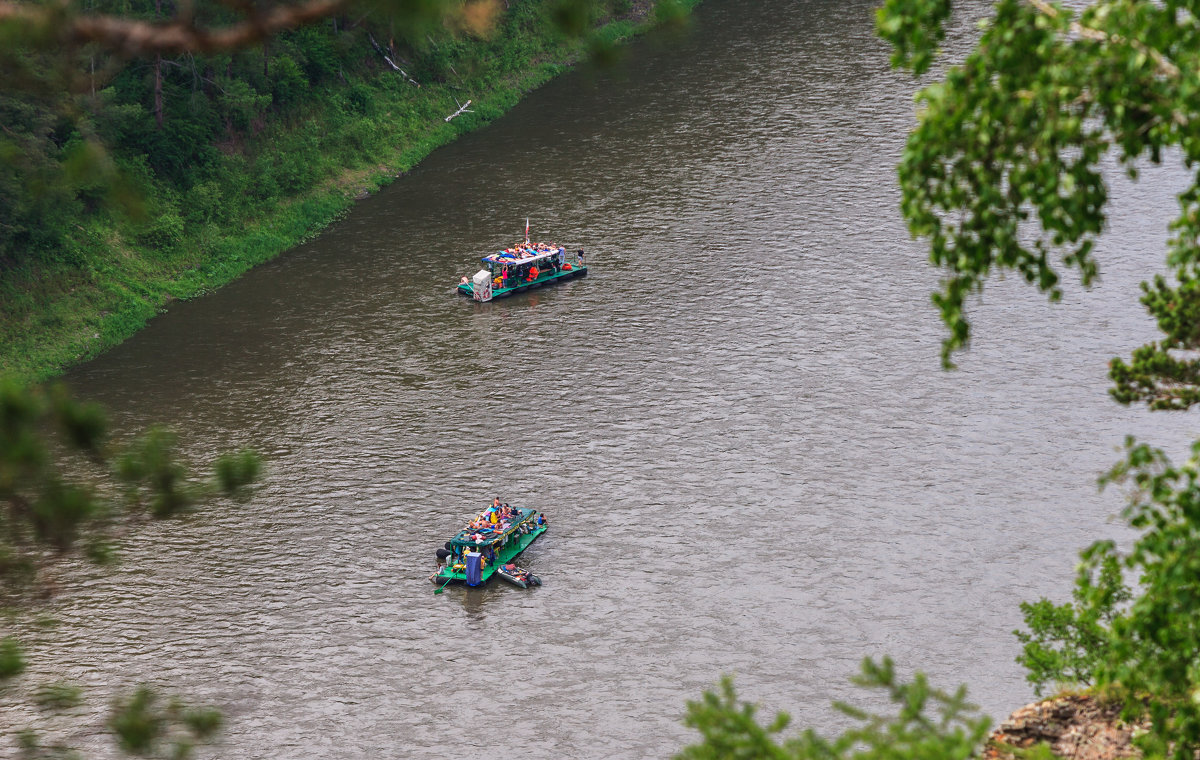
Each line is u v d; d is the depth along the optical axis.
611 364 95.12
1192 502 23.19
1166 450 79.25
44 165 95.00
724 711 23.72
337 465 84.19
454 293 108.00
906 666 63.28
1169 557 23.02
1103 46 22.09
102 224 110.00
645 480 80.69
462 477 82.31
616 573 72.38
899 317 98.31
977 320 96.62
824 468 80.62
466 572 71.88
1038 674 43.31
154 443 22.20
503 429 87.31
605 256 112.12
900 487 78.19
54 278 103.94
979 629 65.75
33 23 17.83
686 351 95.88
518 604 70.44
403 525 77.94
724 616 68.31
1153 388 30.08
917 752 21.94
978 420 84.50
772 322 99.06
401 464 84.00
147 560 74.94
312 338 101.56
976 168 23.70
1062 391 87.06
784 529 75.06
